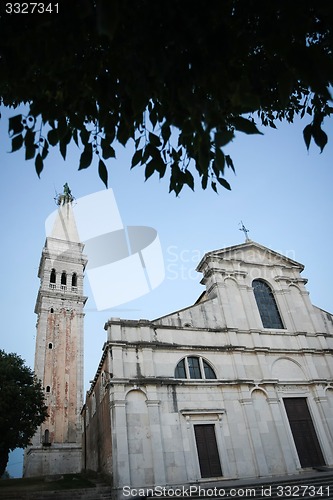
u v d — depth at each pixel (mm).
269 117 9133
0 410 30266
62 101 5582
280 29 4406
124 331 27688
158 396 25672
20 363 35625
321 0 4289
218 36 4539
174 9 4355
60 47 4801
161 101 5555
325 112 6059
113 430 23469
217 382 27547
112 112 6070
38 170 5398
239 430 26406
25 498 22203
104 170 5547
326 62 3988
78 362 55969
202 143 4652
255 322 32219
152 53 4492
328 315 35688
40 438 47188
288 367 30797
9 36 4934
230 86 4645
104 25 3498
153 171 5684
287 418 28172
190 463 24094
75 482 28500
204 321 30875
